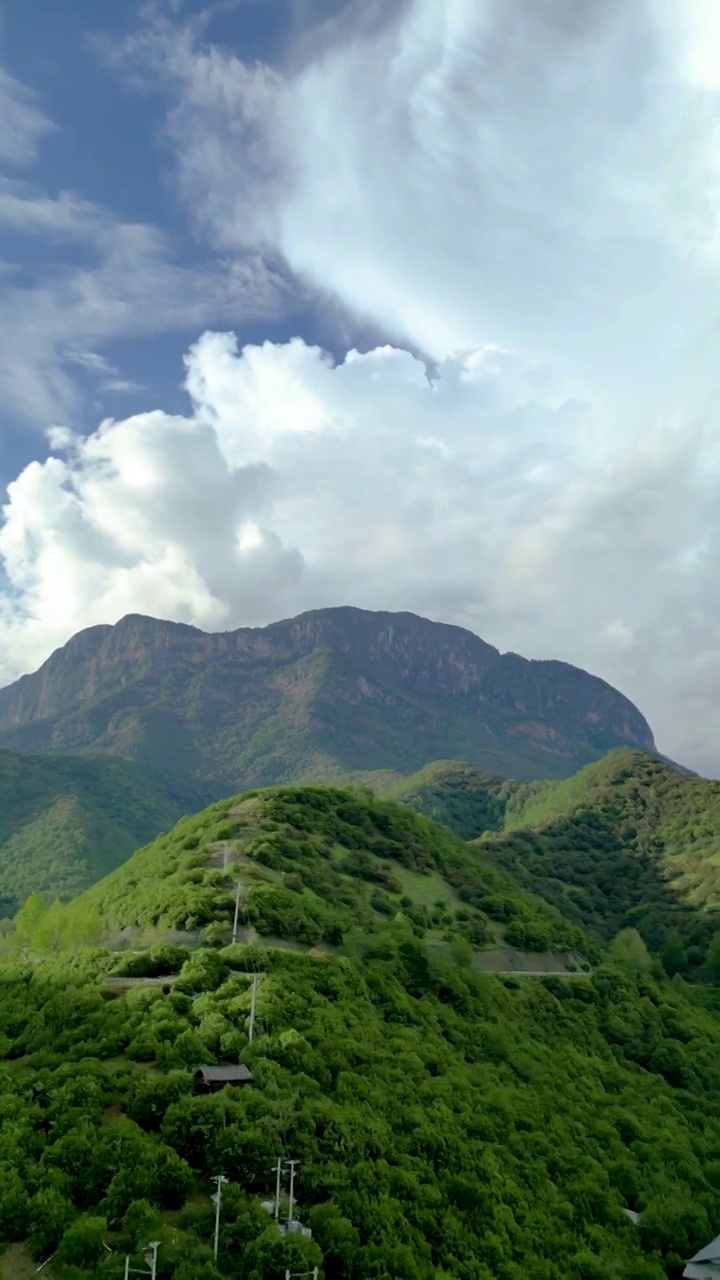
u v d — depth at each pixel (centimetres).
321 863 13925
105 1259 4838
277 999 7969
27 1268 4862
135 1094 6172
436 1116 7612
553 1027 11819
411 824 17938
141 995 7881
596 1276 7088
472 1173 7175
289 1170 5800
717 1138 10981
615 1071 11469
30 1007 7975
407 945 11150
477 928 14088
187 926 10400
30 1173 5366
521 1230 7000
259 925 10294
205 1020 7381
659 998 14362
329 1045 7669
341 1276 5409
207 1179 5666
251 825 14550
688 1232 8525
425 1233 6259
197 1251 4978
